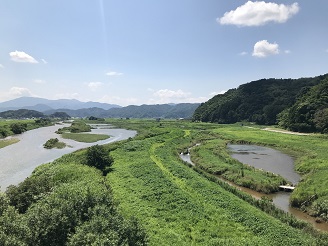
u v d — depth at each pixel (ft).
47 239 70.03
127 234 71.82
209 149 279.90
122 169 186.80
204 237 96.07
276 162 236.63
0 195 83.82
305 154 256.52
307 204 131.54
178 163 211.00
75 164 175.73
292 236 93.76
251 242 90.07
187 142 338.13
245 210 116.67
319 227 112.57
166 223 107.45
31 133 481.05
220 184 160.15
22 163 226.99
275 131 439.22
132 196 134.72
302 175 192.03
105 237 63.36
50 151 287.48
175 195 133.80
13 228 68.23
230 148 311.68
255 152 285.43
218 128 508.12
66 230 72.13
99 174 164.55
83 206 81.87
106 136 432.66
